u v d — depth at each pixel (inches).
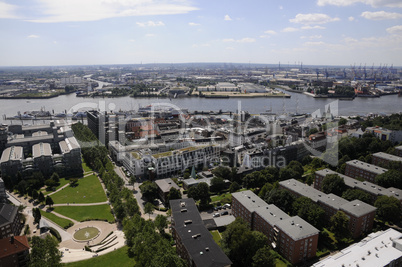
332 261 7234.3
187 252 7657.5
